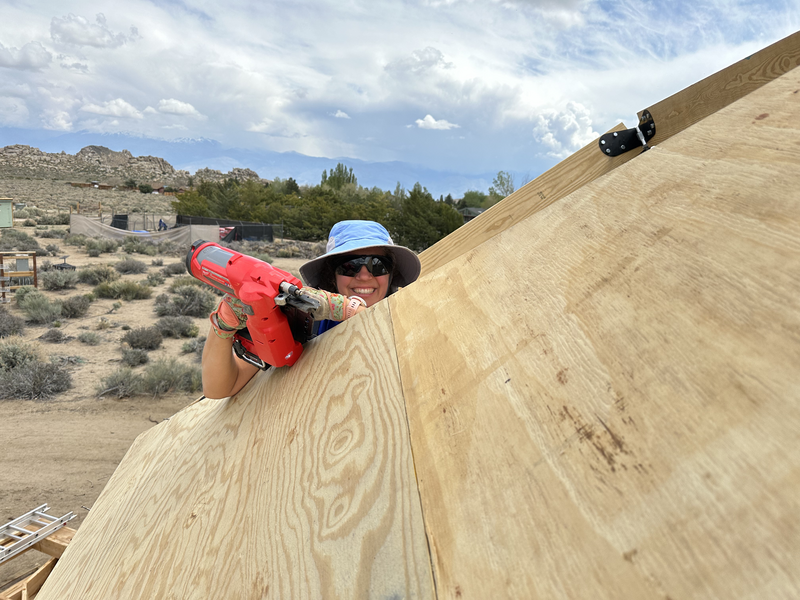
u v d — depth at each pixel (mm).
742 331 513
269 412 1315
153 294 17578
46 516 2982
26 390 8625
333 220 42844
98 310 14969
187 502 1293
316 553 771
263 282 1225
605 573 432
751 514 379
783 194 625
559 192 2197
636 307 657
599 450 536
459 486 664
